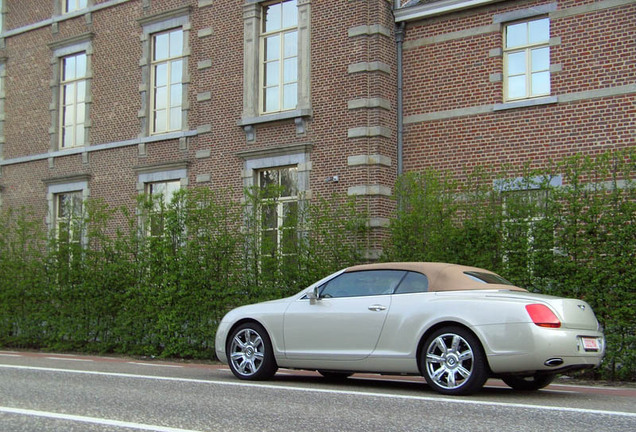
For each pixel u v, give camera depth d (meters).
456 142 15.86
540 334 8.00
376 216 15.75
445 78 16.12
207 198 15.23
